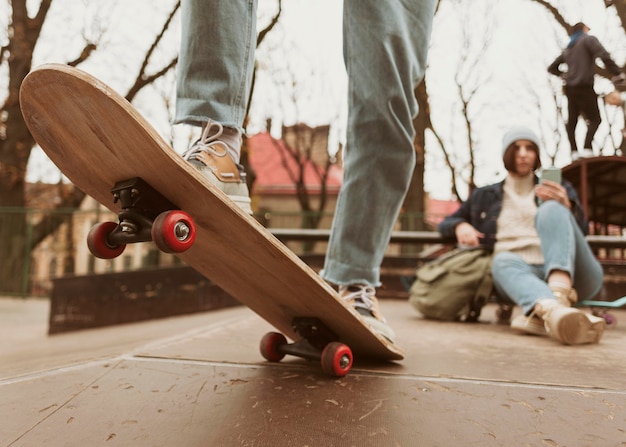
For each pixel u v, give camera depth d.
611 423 0.87
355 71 1.38
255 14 1.24
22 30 11.50
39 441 0.74
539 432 0.82
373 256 1.45
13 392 0.97
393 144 1.39
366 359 1.41
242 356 1.39
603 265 4.40
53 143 0.99
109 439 0.75
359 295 1.42
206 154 1.13
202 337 1.77
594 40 6.09
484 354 1.57
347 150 1.47
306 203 18.70
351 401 0.97
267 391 1.03
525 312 2.16
